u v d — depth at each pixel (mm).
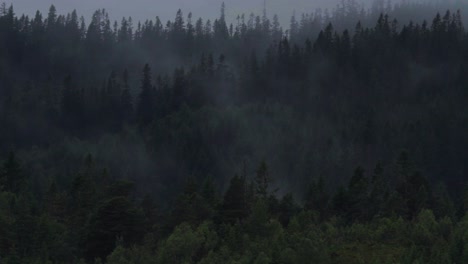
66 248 58438
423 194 64688
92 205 69125
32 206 66500
